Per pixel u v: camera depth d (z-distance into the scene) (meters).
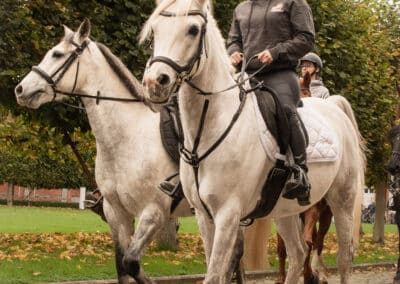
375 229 27.06
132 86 9.05
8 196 59.44
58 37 14.48
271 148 6.83
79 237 20.64
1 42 13.37
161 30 5.95
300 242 8.63
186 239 22.72
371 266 17.50
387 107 21.44
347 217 8.69
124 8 14.82
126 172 8.83
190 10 6.02
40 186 56.84
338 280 14.45
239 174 6.56
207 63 6.41
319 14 18.14
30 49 14.16
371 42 21.56
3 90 14.41
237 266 9.45
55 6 14.38
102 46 9.11
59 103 13.81
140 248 8.60
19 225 28.55
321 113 8.51
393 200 12.50
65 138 15.50
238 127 6.60
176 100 7.78
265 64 7.07
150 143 8.80
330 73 17.92
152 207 8.75
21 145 20.28
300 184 6.95
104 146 8.92
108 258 15.19
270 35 7.38
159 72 5.79
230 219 6.50
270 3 7.46
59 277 11.73
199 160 6.52
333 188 8.58
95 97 8.93
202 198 6.59
